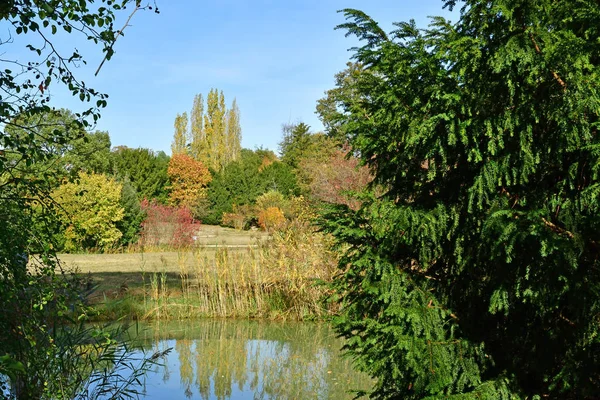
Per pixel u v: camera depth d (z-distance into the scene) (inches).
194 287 564.4
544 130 129.3
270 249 509.0
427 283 144.0
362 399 269.9
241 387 295.4
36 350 192.4
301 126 1704.0
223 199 1600.6
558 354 129.6
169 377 308.0
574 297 118.2
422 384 124.6
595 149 116.1
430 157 139.1
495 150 128.0
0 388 180.1
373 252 142.1
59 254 829.2
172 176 1611.7
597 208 118.7
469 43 128.7
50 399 193.3
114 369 237.8
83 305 206.4
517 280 124.7
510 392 125.3
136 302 496.4
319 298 460.1
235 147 2265.0
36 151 180.5
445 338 137.1
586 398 123.5
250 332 432.5
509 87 123.8
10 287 180.2
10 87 180.1
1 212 183.6
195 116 2222.0
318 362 349.1
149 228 992.2
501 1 122.0
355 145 150.4
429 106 134.6
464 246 141.2
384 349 134.4
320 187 763.4
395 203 147.2
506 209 128.0
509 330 137.1
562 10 128.1
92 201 836.0
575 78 114.3
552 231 117.6
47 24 180.9
